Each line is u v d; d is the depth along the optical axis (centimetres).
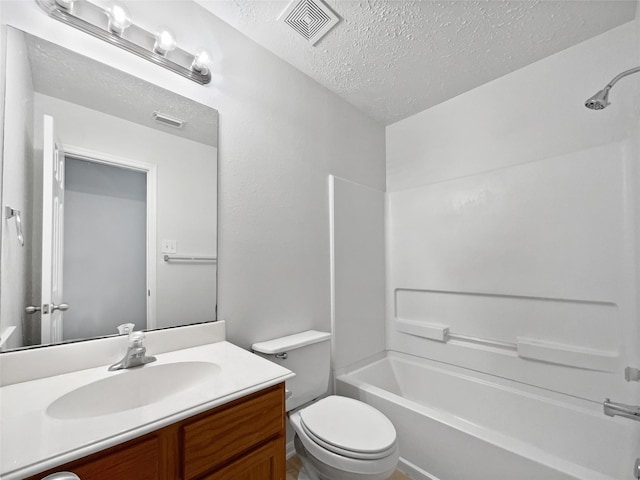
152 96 118
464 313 195
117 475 63
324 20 141
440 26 145
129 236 111
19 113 90
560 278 156
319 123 190
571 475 101
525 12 137
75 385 84
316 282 182
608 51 148
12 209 88
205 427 76
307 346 153
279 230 162
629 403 135
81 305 100
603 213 145
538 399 158
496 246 180
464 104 202
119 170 109
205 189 132
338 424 124
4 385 83
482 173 188
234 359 107
